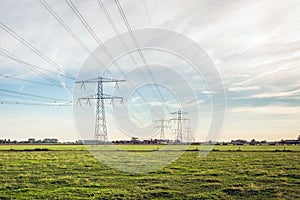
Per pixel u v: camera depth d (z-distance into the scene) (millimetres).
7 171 31406
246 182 24656
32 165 36719
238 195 20375
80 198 19484
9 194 20656
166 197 19844
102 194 20438
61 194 20547
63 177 27078
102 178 26734
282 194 20578
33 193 20859
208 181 25219
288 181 25047
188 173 29562
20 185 23641
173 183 24375
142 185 23625
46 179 26078
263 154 55906
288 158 46469
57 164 37656
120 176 27906
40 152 63312
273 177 27016
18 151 67062
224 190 21672
